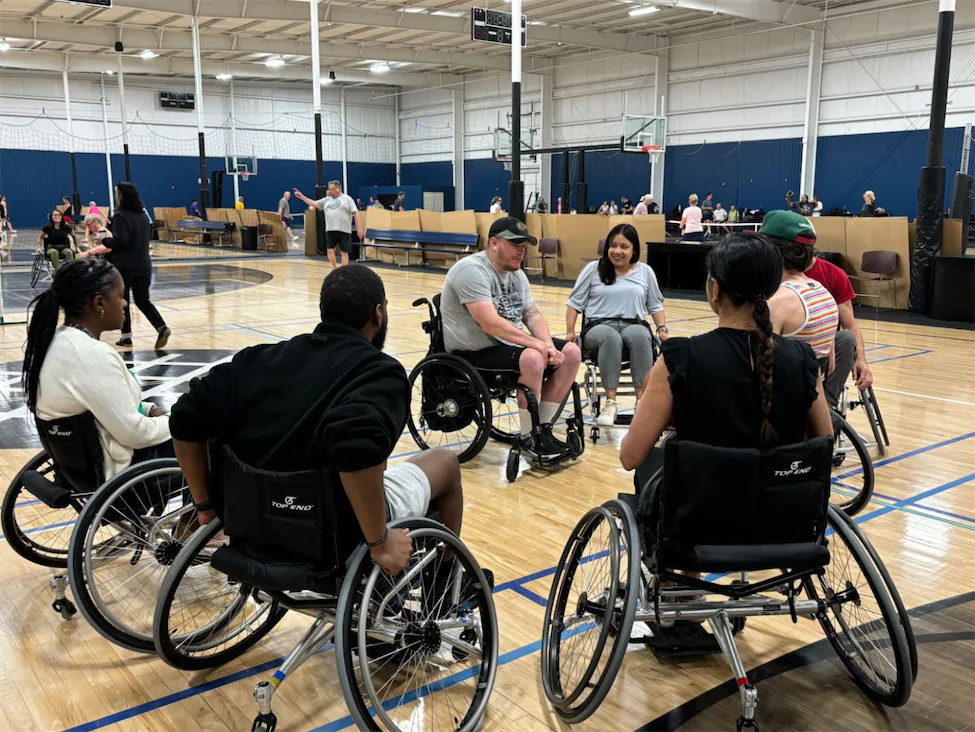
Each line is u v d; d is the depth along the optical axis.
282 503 1.84
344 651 1.80
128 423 2.54
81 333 2.54
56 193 29.16
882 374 6.35
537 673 2.33
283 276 14.24
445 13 20.00
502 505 3.68
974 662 2.33
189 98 30.64
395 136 34.06
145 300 7.14
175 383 5.93
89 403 2.49
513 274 4.19
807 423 2.05
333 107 32.66
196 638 2.36
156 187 30.67
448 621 2.16
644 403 2.03
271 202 32.41
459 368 3.94
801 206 16.48
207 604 2.68
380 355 1.92
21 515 3.47
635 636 2.50
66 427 2.53
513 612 2.67
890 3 17.94
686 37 22.39
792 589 2.18
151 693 2.21
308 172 32.94
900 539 3.23
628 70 24.05
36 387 2.51
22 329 8.38
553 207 27.05
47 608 2.71
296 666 2.01
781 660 2.39
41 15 19.83
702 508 1.91
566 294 11.71
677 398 1.96
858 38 18.67
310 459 1.84
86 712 2.12
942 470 4.09
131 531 2.55
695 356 1.95
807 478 1.93
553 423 4.18
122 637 2.34
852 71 18.92
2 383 6.03
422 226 16.52
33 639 2.50
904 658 1.98
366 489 1.76
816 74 19.42
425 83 29.42
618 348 4.58
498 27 14.04
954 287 9.09
